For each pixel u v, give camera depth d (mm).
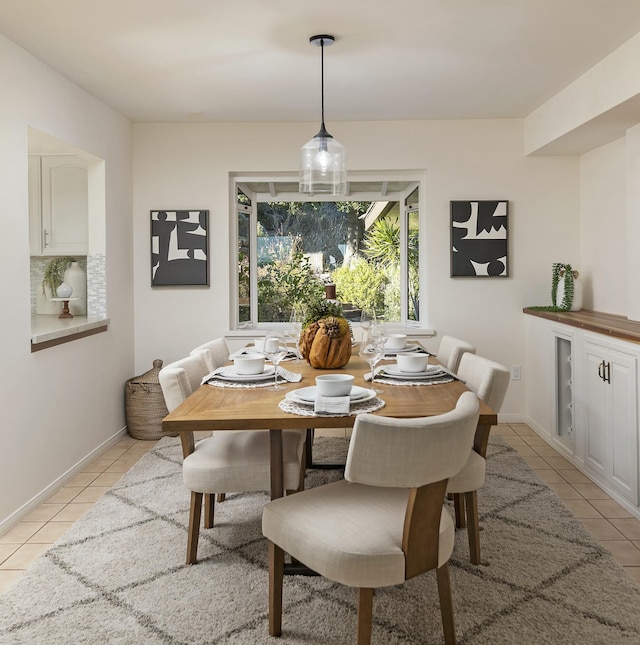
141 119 4598
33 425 3182
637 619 2051
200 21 2812
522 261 4730
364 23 2855
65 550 2623
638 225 3588
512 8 2713
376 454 1607
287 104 4195
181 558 2539
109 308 4277
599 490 3334
